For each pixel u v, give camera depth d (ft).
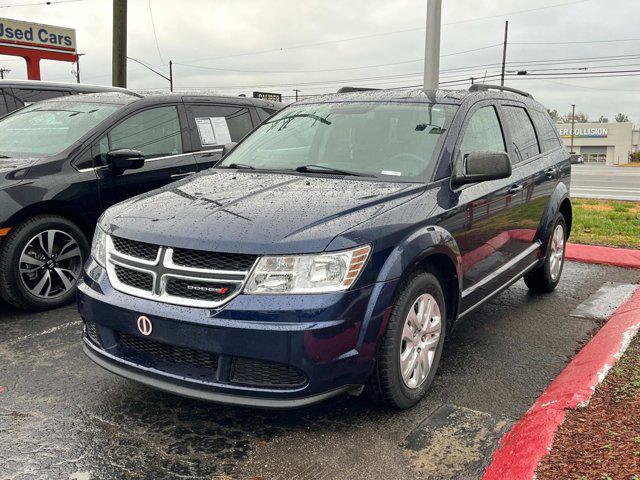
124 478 9.29
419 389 11.53
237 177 13.43
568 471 8.50
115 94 20.83
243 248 9.67
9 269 16.29
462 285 12.80
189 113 20.99
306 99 16.99
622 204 46.62
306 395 9.60
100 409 11.51
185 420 11.11
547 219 17.98
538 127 18.65
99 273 11.18
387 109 14.57
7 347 14.58
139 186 18.95
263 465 9.67
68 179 17.34
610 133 323.37
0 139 19.21
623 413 10.12
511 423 11.01
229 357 9.64
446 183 12.64
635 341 13.75
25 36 62.95
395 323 10.61
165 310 9.94
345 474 9.39
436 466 9.59
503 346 15.03
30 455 9.89
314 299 9.52
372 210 10.88
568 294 19.83
